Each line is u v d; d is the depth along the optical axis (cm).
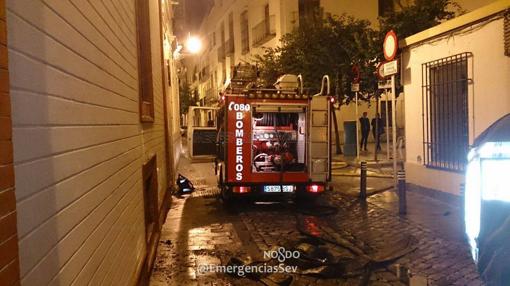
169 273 589
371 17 2689
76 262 254
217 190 1259
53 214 218
